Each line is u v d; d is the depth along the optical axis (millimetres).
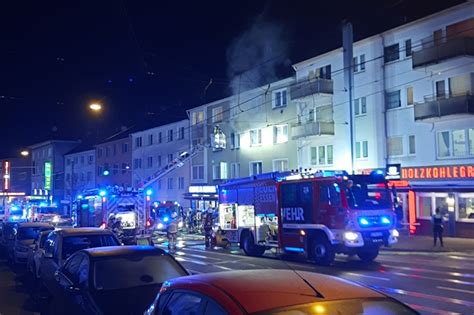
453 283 12805
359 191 16984
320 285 3652
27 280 14891
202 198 45344
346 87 32281
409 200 29047
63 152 83688
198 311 3615
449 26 27359
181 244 27844
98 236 11172
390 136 30672
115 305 6492
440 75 27812
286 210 18969
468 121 26516
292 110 38219
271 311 3189
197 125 49250
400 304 3611
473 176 26125
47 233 14039
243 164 43031
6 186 71125
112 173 66250
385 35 30875
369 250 17438
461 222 26719
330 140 34688
